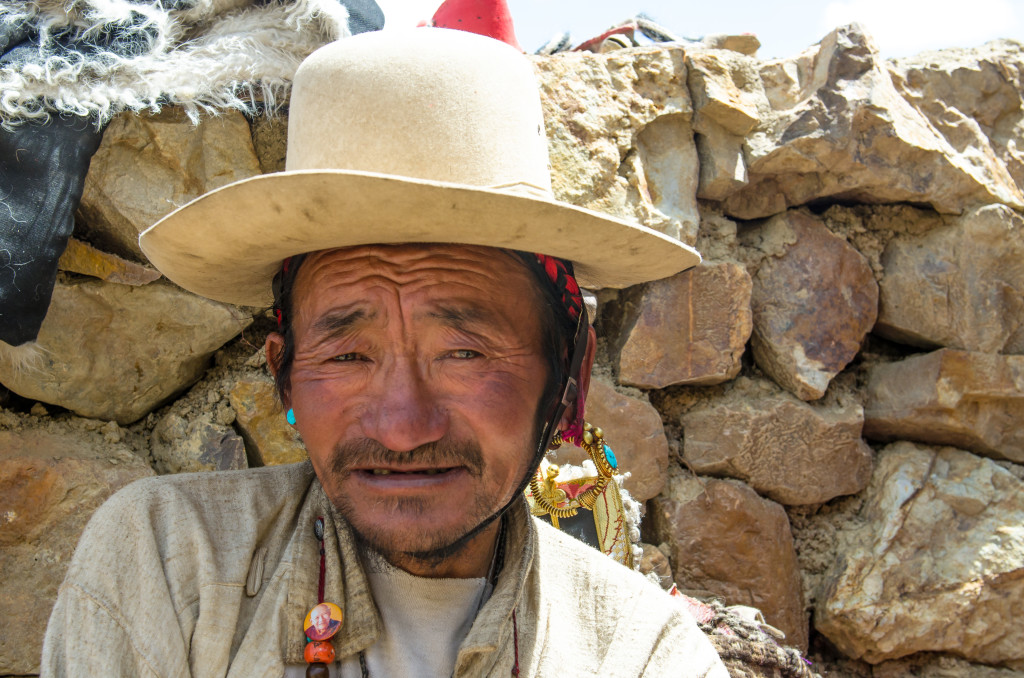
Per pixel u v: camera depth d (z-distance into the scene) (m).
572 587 1.27
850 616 2.49
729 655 1.63
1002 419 2.68
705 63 2.59
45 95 1.74
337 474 1.05
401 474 1.04
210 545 1.09
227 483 1.17
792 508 2.65
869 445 2.83
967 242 2.70
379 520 1.02
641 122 2.50
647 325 2.48
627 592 1.27
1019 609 2.49
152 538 1.07
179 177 1.99
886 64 2.80
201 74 1.88
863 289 2.70
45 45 1.79
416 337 1.04
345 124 1.00
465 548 1.16
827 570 2.62
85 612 1.01
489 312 1.06
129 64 1.82
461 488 1.04
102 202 1.92
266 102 1.97
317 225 0.94
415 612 1.13
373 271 1.04
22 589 1.81
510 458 1.07
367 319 1.04
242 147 2.05
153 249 1.08
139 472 1.97
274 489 1.19
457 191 0.88
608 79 2.49
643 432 2.45
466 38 1.05
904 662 2.57
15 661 1.79
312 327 1.08
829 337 2.63
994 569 2.48
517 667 1.13
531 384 1.11
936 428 2.67
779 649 1.71
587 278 1.33
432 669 1.10
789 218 2.71
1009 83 2.92
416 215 0.92
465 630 1.15
